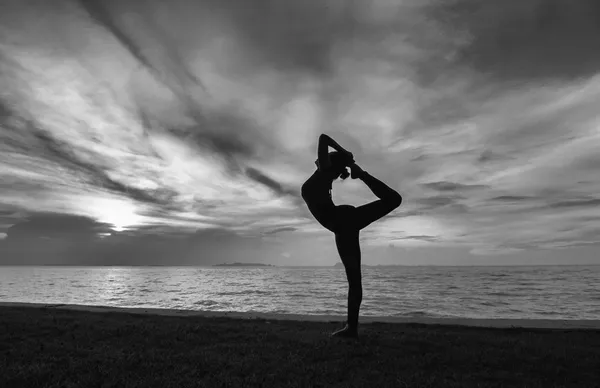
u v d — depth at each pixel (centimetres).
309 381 292
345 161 420
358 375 311
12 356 370
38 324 561
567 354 390
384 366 340
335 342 423
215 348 409
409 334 495
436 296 3041
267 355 374
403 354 384
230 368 331
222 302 2420
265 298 2817
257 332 509
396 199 412
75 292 3834
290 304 2217
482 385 289
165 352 392
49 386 278
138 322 615
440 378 306
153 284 5931
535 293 3503
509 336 518
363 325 602
